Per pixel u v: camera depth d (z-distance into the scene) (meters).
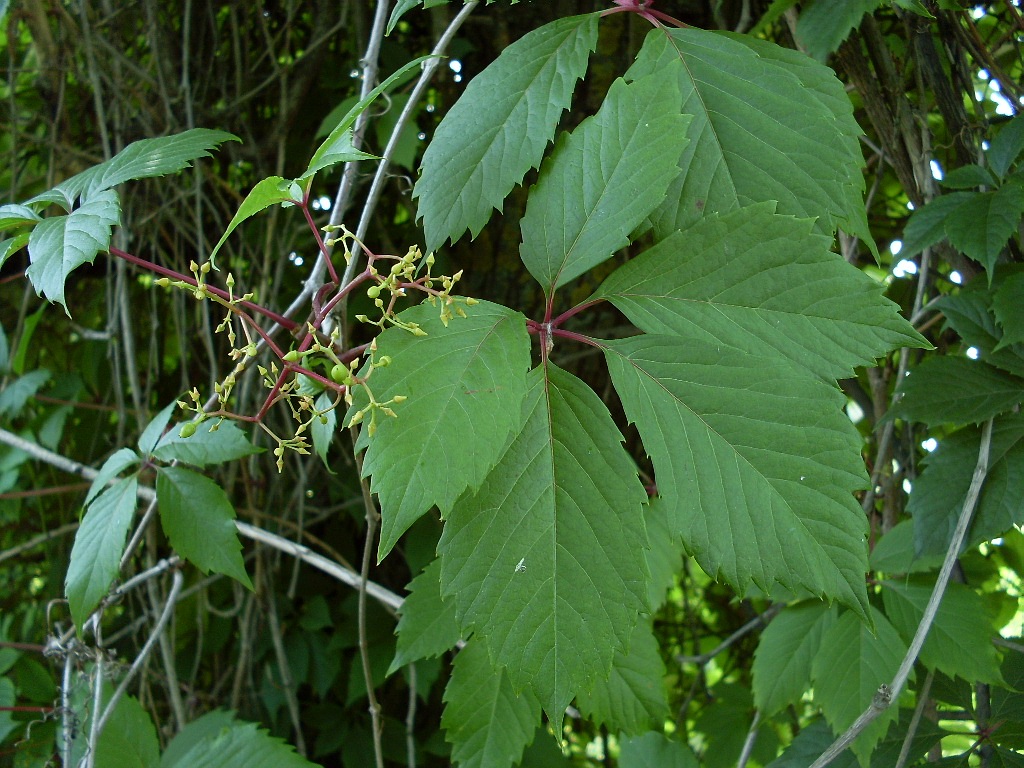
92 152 0.69
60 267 0.31
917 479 0.42
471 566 0.31
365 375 0.31
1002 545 0.57
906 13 0.48
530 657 0.31
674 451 0.32
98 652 0.44
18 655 0.54
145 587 0.65
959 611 0.43
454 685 0.43
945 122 0.48
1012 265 0.44
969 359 0.43
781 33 0.58
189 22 0.64
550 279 0.35
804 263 0.33
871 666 0.43
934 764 0.43
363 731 0.63
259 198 0.31
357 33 0.62
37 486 0.69
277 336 0.54
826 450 0.31
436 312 0.32
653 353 0.33
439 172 0.36
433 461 0.29
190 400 0.64
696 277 0.34
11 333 0.72
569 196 0.35
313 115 0.66
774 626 0.46
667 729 0.67
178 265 0.66
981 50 0.47
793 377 0.32
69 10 0.65
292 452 0.66
